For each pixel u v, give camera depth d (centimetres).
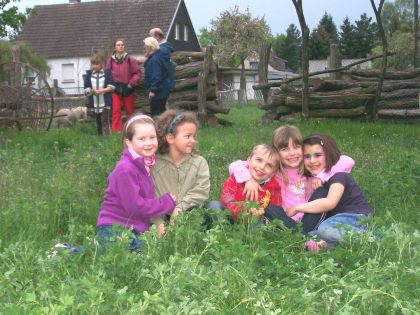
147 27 3064
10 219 328
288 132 323
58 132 831
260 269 231
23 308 179
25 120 977
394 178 407
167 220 319
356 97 939
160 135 326
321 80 959
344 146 662
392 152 613
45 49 3098
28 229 318
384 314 198
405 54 2364
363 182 415
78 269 237
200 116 984
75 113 1137
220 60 3478
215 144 685
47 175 491
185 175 330
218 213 273
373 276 204
